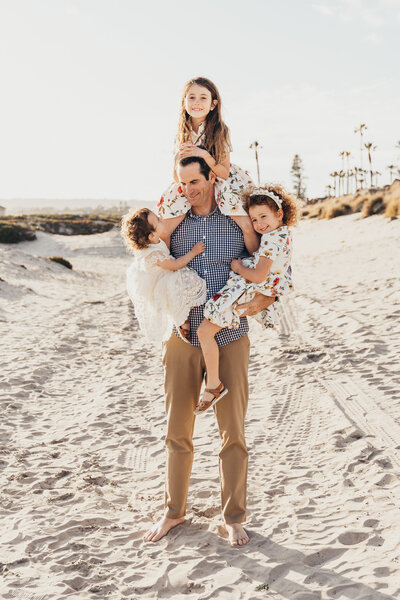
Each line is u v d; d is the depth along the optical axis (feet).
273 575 10.30
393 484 13.47
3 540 12.15
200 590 10.04
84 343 34.50
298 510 12.74
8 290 55.31
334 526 11.85
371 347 25.68
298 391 21.74
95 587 10.27
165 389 12.05
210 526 12.33
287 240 10.94
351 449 15.87
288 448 16.63
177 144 11.78
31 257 84.17
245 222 11.28
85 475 15.62
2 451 17.51
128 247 11.50
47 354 31.07
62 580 10.52
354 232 97.09
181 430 12.03
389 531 11.33
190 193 11.14
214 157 11.23
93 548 11.72
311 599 9.45
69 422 20.45
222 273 11.36
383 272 48.67
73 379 26.68
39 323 41.06
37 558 11.39
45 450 17.69
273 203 10.85
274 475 14.83
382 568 10.05
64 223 176.76
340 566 10.34
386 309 33.27
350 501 12.90
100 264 107.34
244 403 11.73
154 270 11.23
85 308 49.60
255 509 13.07
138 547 11.73
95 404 22.39
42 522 12.94
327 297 40.47
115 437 18.78
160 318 11.25
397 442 15.79
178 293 11.07
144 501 13.94
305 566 10.50
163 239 11.62
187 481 12.29
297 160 348.79
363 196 135.74
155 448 17.69
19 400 23.03
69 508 13.67
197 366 11.70
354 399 19.74
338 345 27.22
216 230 11.37
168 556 11.27
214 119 11.39
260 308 11.28
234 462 11.68
